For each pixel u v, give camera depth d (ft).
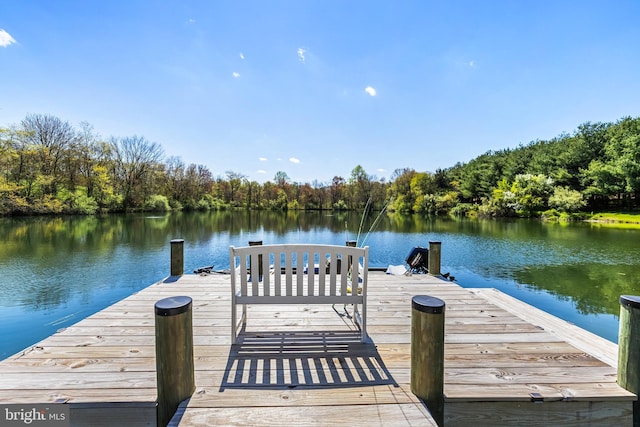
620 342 4.54
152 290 9.70
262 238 43.09
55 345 5.79
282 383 4.60
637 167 56.18
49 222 54.19
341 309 8.00
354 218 83.10
